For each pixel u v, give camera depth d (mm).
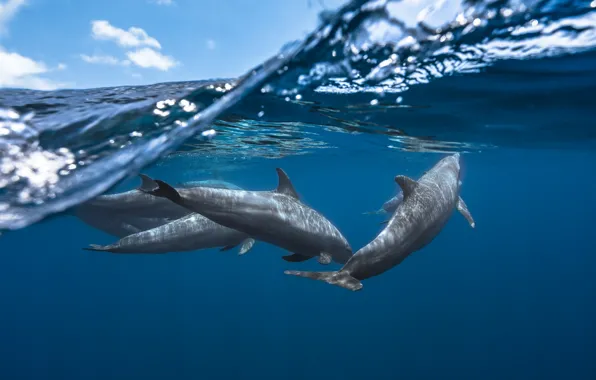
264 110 8961
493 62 6238
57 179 6629
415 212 4301
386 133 13656
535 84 7621
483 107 9500
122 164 7047
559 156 28375
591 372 21297
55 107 6484
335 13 4754
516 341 26578
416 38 5203
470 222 5324
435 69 6551
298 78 6664
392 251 3918
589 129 13602
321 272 3514
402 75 6797
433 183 4996
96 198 7168
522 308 36000
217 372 24172
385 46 5504
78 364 28609
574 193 93688
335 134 13844
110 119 6523
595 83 7559
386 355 24516
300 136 14258
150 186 4145
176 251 6008
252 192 4918
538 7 4500
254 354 26516
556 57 6102
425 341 26766
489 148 19734
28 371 28219
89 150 6723
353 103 8758
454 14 4730
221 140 13320
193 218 6039
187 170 21234
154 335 34312
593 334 28578
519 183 63625
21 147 6273
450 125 11914
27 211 6766
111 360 28703
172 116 7074
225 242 6254
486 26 4953
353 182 55219
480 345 25766
